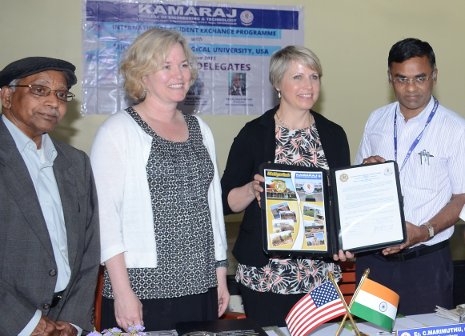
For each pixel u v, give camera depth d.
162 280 2.19
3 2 4.13
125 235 2.18
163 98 2.24
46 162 1.98
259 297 2.50
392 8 4.78
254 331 1.91
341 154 2.55
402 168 2.72
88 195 2.10
